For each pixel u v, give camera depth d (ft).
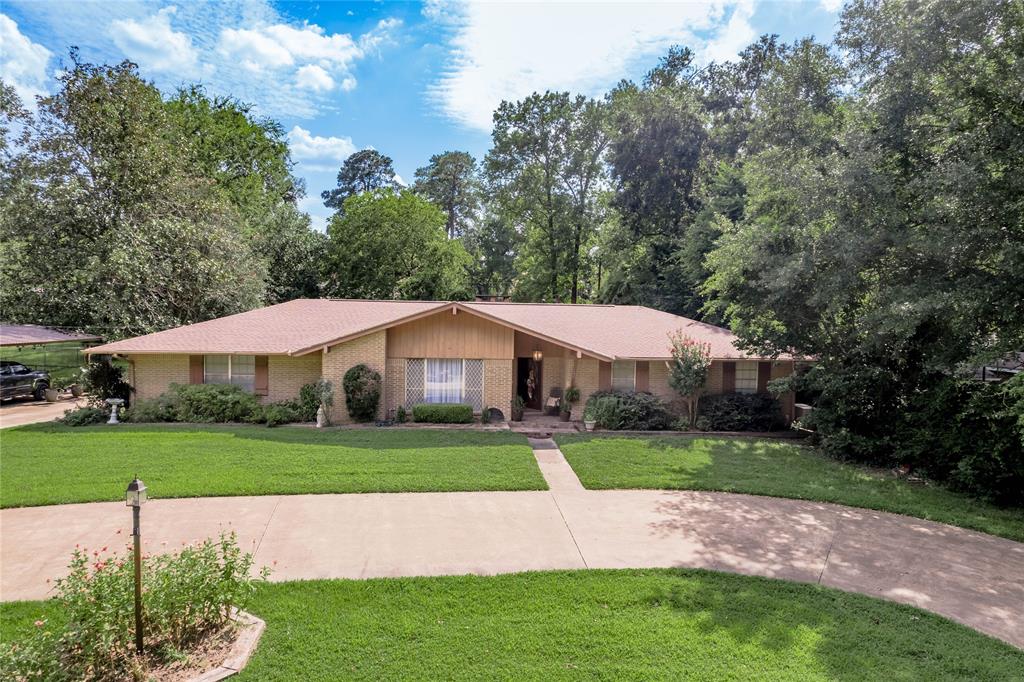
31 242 78.59
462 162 197.06
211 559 19.95
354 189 215.92
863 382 46.21
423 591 22.59
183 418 58.65
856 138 41.09
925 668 17.89
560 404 65.31
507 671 17.34
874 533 30.42
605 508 33.83
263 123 136.15
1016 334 36.35
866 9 41.55
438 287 124.88
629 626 20.08
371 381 58.23
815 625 20.44
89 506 32.45
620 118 111.34
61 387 90.43
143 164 82.33
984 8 35.24
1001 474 35.58
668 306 103.71
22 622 20.10
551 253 127.44
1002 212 35.53
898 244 38.96
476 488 36.88
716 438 56.24
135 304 71.72
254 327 64.90
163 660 17.33
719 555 27.02
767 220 52.75
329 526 29.86
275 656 17.95
